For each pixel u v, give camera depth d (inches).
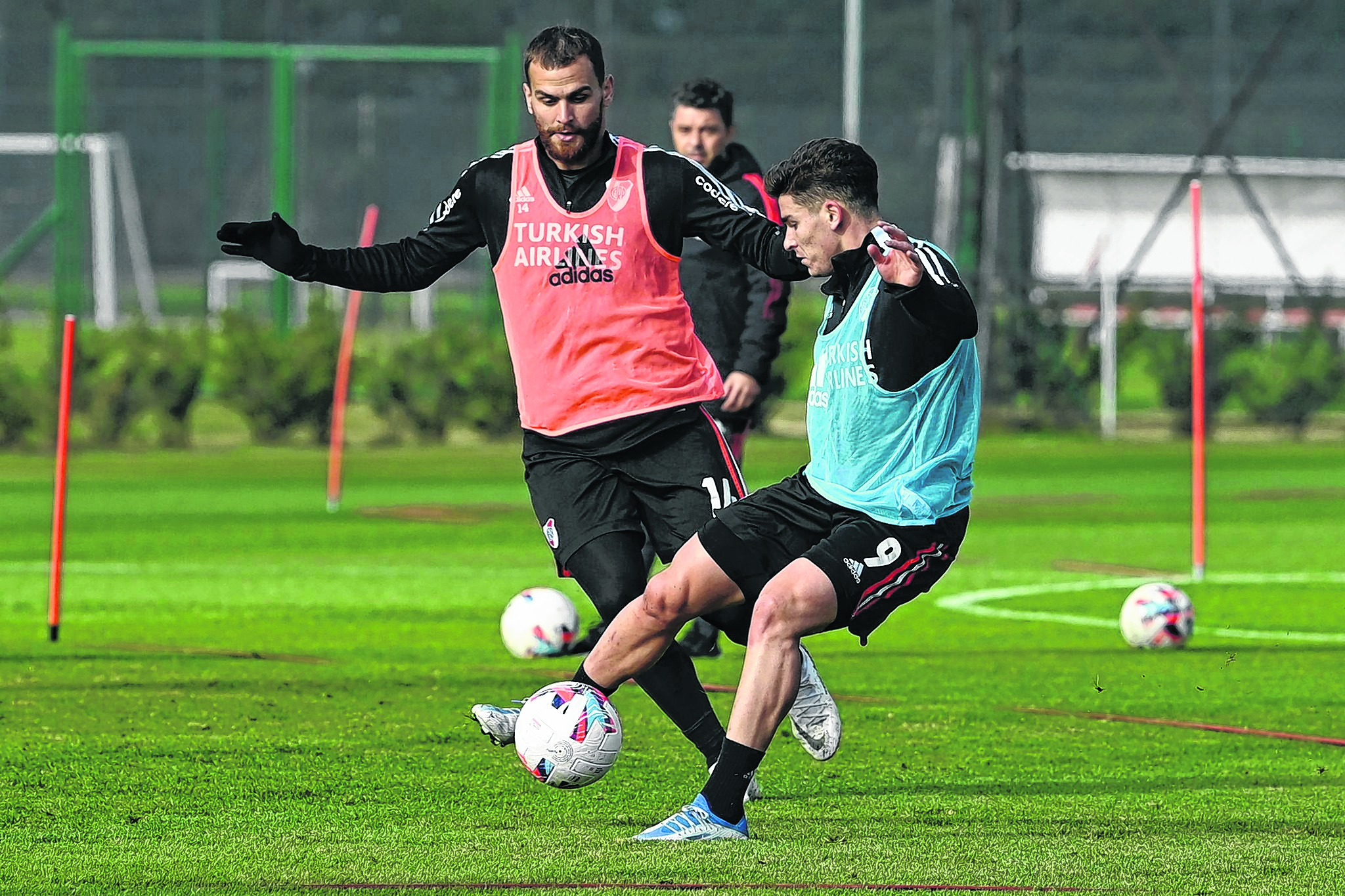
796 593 705.0
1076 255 4598.9
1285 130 5108.3
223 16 5182.1
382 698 1073.5
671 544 804.0
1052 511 2442.2
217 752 904.9
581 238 786.8
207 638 1334.9
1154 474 3029.0
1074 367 3885.3
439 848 698.2
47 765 869.2
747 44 4709.6
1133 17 4082.2
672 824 713.0
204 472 2974.9
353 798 802.2
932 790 826.8
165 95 5137.8
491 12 5433.1
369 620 1448.1
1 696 1059.9
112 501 2518.5
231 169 5511.8
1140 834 731.4
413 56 3745.1
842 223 722.2
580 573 797.9
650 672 794.2
